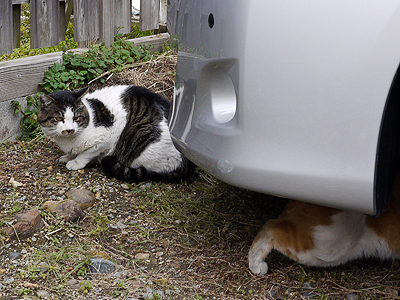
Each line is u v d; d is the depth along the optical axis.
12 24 1.84
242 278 1.26
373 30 1.02
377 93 1.03
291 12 1.07
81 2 2.06
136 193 1.59
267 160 1.11
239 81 1.12
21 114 1.86
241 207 1.54
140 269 1.28
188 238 1.40
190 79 1.24
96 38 2.16
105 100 1.69
